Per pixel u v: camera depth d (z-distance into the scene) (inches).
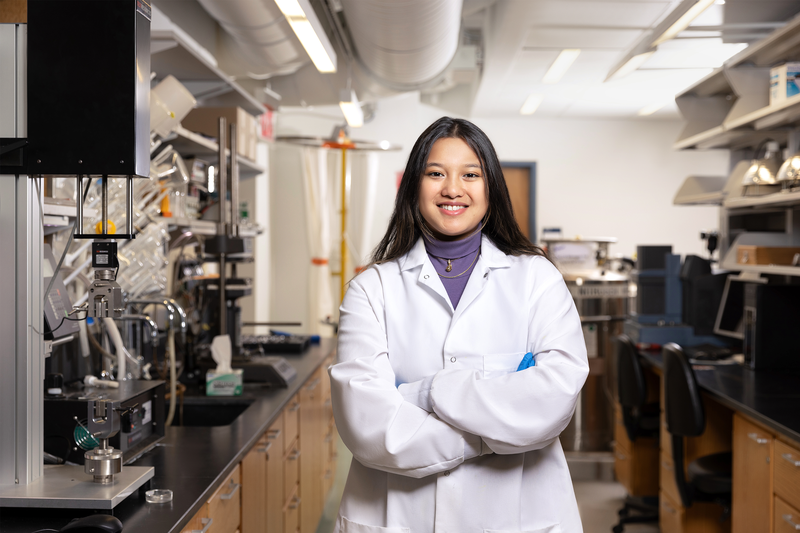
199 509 55.0
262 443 80.1
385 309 51.2
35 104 49.6
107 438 55.0
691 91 142.1
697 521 117.9
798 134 125.5
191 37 153.2
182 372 108.4
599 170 313.6
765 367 123.2
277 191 266.1
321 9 171.0
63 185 66.5
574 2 159.0
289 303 266.5
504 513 47.4
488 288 51.2
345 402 45.5
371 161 260.8
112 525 44.0
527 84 243.8
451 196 49.1
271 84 200.8
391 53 148.7
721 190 151.9
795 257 118.1
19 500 49.2
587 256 187.3
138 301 75.9
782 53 113.3
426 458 44.0
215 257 117.1
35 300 52.7
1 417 51.9
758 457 92.4
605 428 180.9
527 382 44.6
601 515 140.0
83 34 49.2
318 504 128.0
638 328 153.6
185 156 127.4
